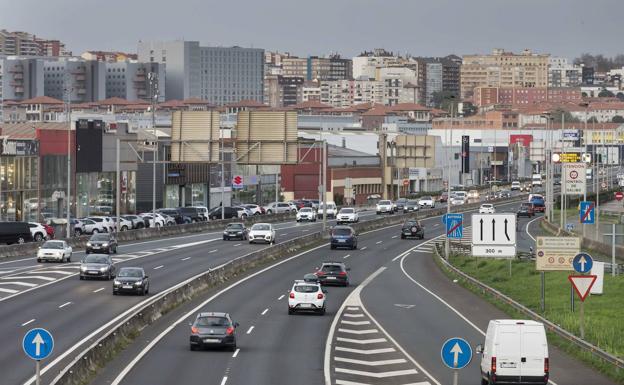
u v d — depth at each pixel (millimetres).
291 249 181875
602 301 111938
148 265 150000
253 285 132375
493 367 63750
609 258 161375
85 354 69125
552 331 92188
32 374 68562
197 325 81812
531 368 63531
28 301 108938
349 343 88062
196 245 186625
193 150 161375
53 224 191500
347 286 135875
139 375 70125
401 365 77500
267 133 158875
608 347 81688
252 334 92000
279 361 77625
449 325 100000
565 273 140250
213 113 160750
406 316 106625
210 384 67312
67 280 128625
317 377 71312
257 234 190000
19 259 155000
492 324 65562
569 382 70875
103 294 115625
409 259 173625
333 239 188875
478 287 128375
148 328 93438
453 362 55938
